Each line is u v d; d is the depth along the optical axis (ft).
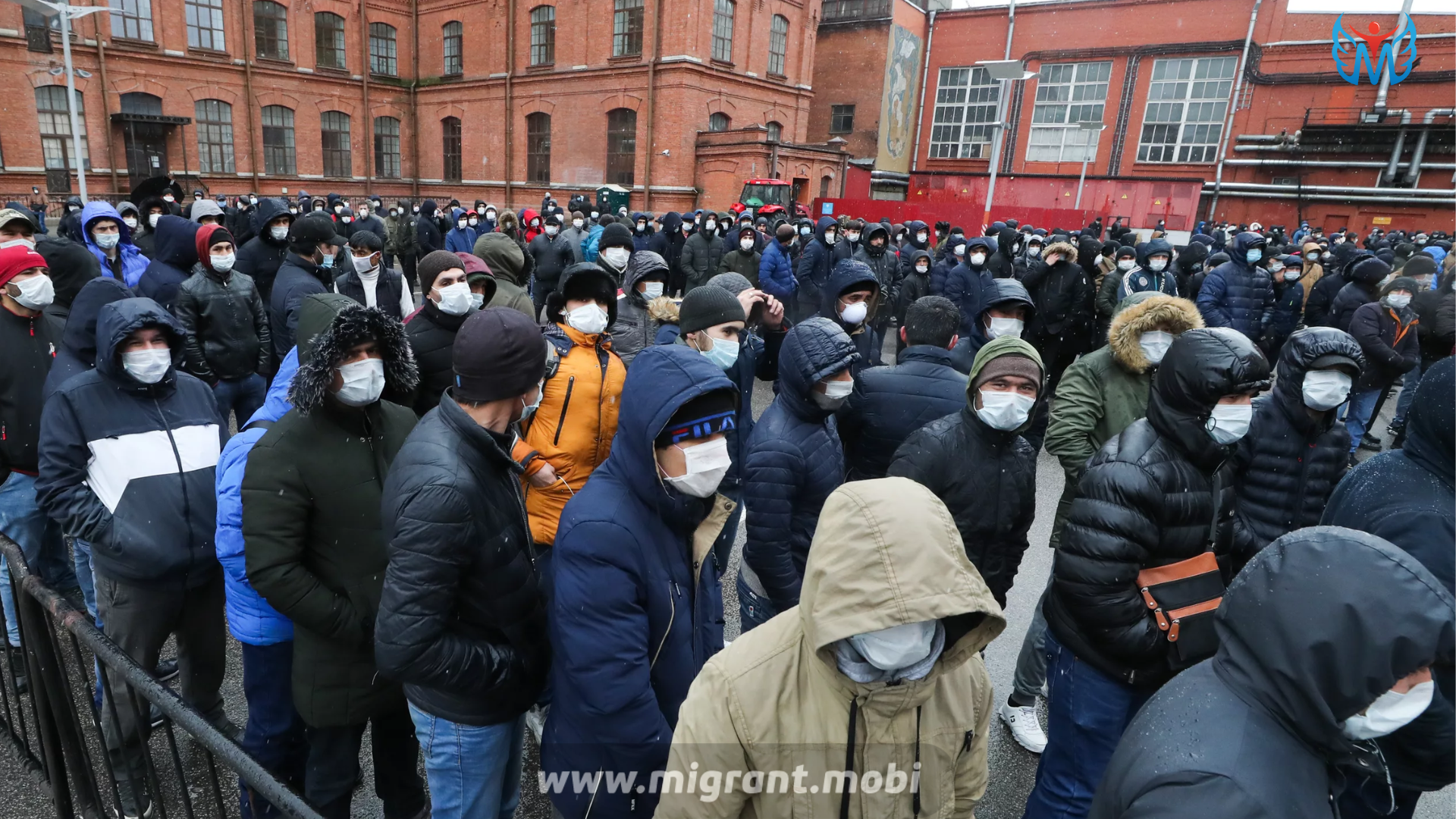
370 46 95.35
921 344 10.28
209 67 81.61
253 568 6.55
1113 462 7.07
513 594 6.17
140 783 8.28
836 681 4.30
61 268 14.05
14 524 10.58
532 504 9.72
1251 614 3.97
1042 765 7.96
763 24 84.94
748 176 77.82
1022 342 8.02
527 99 89.45
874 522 4.01
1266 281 26.21
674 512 5.61
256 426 7.70
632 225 42.86
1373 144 88.84
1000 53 109.70
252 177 86.48
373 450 7.15
